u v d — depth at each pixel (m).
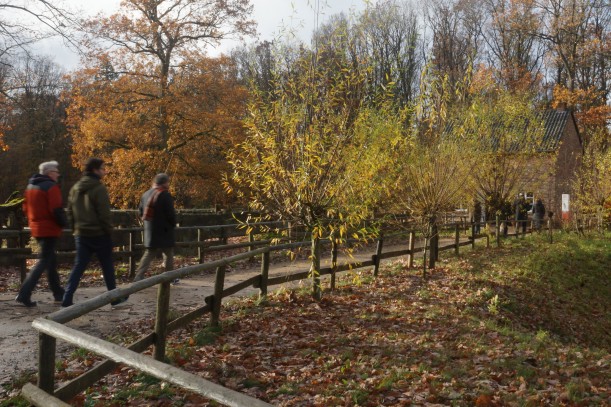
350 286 11.84
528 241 22.83
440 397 5.66
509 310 12.06
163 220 9.55
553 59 49.66
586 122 44.28
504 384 6.30
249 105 9.29
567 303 14.77
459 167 13.87
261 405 2.63
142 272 9.51
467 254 18.38
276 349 7.12
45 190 8.13
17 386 5.33
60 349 6.75
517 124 21.67
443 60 47.00
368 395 5.62
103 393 5.42
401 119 10.87
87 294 9.70
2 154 45.88
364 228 9.53
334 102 9.10
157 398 5.33
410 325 9.04
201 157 28.78
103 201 8.08
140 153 26.72
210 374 5.96
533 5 49.06
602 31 48.19
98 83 27.62
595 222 28.00
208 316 8.52
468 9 52.69
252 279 9.16
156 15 27.97
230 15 27.89
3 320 7.60
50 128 46.50
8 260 10.16
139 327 7.61
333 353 7.13
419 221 13.68
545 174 22.56
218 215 20.34
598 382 6.71
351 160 9.13
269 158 8.95
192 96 28.06
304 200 9.16
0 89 20.55
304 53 9.20
